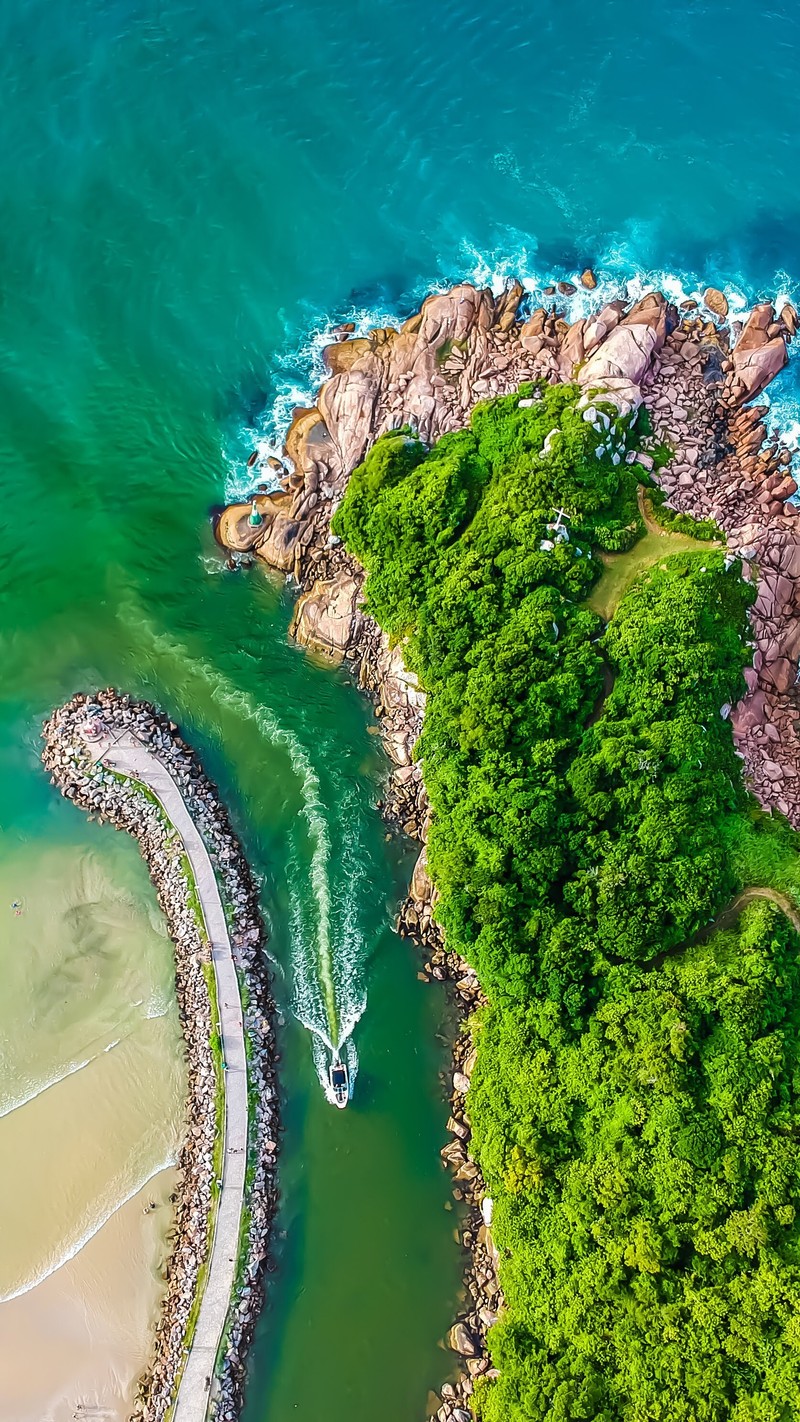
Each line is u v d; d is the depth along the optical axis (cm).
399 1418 4706
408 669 5472
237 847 5509
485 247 6381
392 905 5462
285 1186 5034
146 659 5859
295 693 5822
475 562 5106
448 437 5722
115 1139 4988
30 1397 4600
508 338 6041
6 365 6272
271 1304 4872
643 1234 3991
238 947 5291
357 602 5791
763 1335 3762
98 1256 4816
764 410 5841
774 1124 4025
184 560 6066
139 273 6378
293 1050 5231
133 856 5456
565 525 5128
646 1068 4188
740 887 4638
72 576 6006
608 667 4972
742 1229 3875
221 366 6297
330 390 6075
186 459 6194
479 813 4759
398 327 6294
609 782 4703
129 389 6278
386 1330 4847
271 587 6038
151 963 5275
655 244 6341
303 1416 4719
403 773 5631
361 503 5575
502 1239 4494
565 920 4588
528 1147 4422
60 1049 5103
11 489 6122
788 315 6066
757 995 4238
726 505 5534
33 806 5525
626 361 5634
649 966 4556
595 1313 4084
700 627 4838
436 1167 5078
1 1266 4753
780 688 5250
